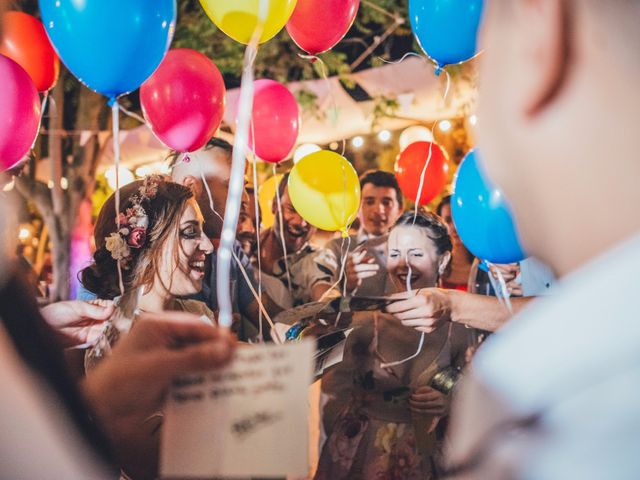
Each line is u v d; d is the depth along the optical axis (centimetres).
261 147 276
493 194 208
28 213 503
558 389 43
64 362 77
